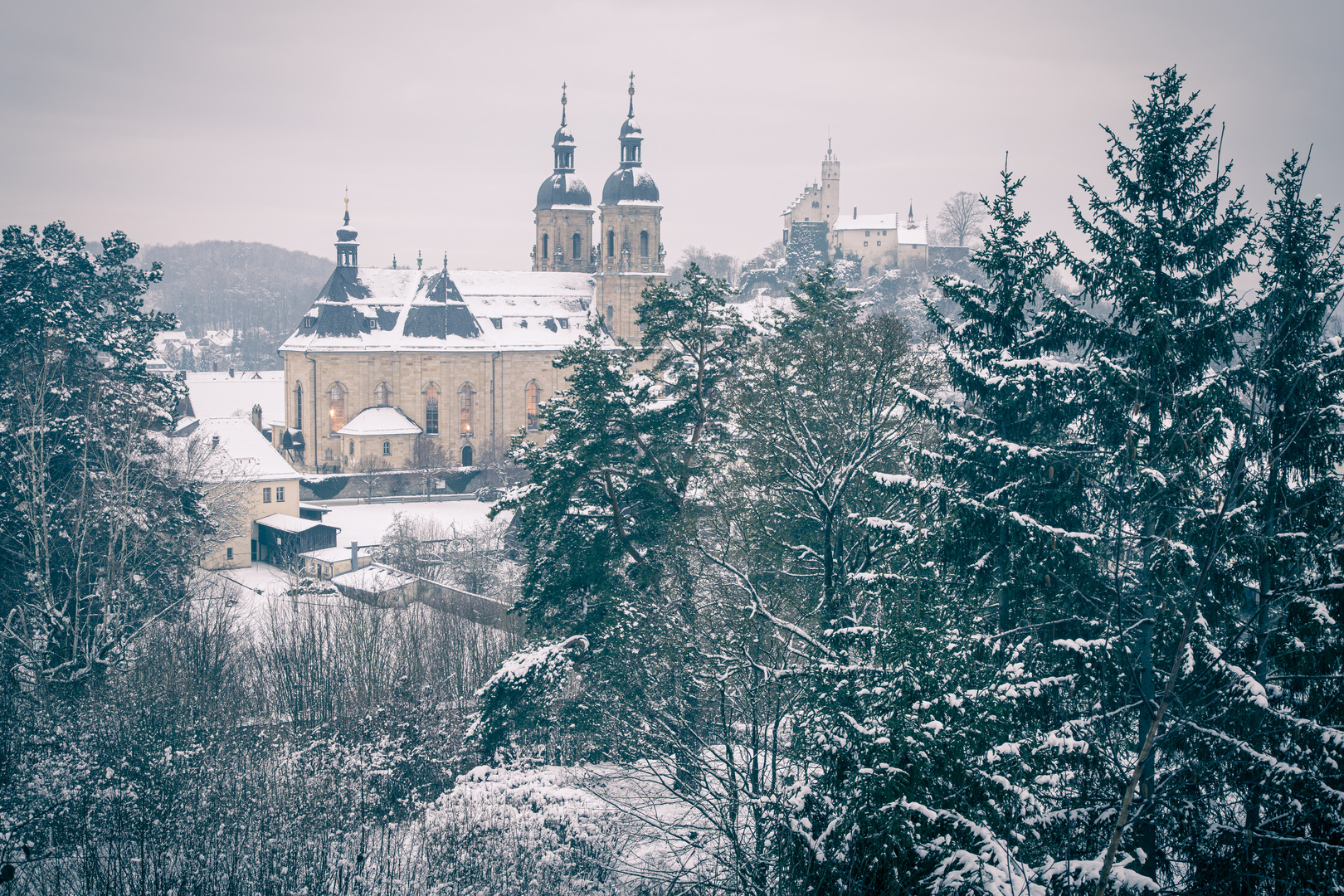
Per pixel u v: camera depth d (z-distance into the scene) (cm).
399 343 13300
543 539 3538
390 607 6366
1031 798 1628
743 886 1906
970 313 2625
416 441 13025
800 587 3142
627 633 3016
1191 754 1883
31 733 3897
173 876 2814
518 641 5266
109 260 5925
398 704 4409
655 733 2441
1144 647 1961
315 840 3106
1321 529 1958
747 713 2480
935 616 1927
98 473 4916
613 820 2795
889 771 1599
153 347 6088
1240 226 2116
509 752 3778
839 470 2920
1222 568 1950
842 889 1633
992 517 2228
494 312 14175
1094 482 2192
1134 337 2208
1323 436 1942
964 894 1480
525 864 2791
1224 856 1803
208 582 7200
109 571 4744
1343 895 1684
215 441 7612
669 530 3219
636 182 14512
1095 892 1387
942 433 2633
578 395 3409
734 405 3281
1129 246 2198
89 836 3189
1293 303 1889
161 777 3609
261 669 5247
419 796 3878
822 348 3206
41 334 4988
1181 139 2148
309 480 12150
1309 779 1712
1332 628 1817
